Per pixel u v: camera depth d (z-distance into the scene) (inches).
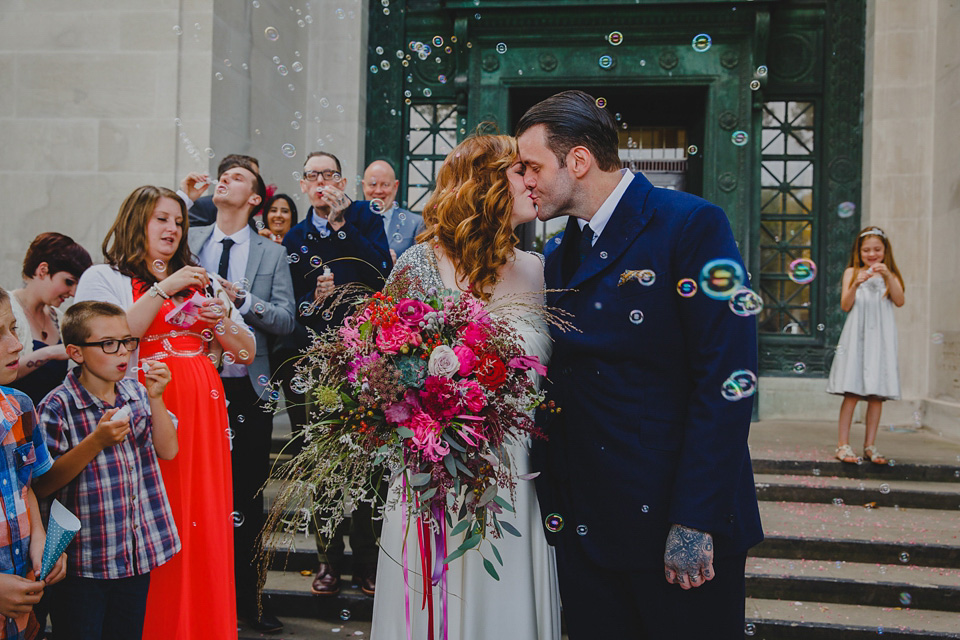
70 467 76.4
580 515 67.9
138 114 197.6
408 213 152.1
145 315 89.4
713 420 61.4
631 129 274.4
